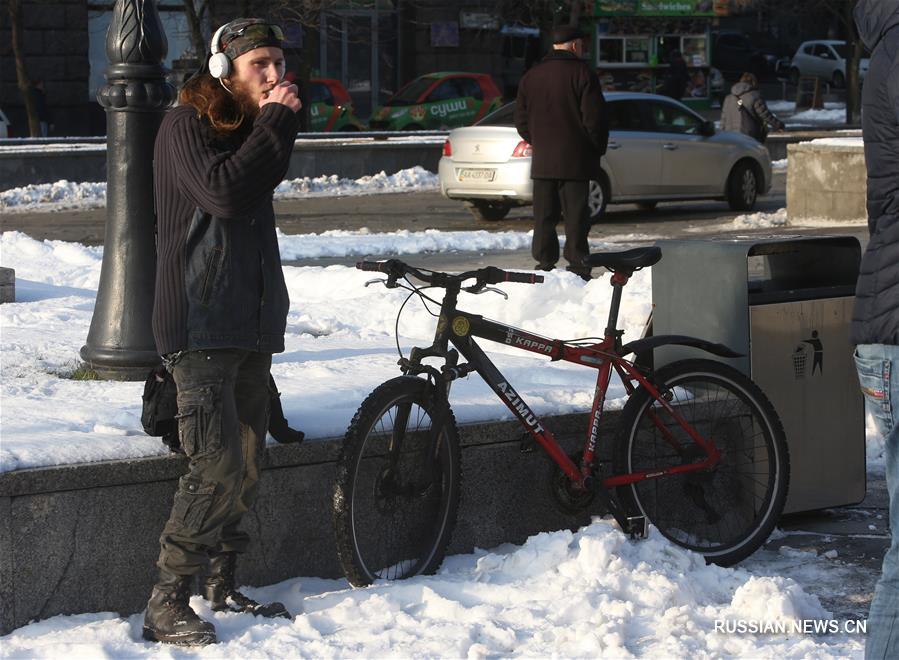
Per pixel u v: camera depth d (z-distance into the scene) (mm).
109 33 7281
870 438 8203
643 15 48406
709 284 6895
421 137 33906
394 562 5902
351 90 45688
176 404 5156
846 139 20047
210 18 33344
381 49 45719
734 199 22594
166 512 5453
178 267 4906
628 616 5285
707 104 50375
